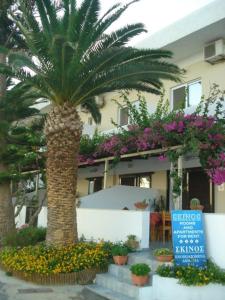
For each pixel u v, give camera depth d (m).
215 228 8.58
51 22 10.55
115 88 11.20
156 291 8.05
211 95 12.83
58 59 9.80
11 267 10.15
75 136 10.77
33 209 17.83
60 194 10.61
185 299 7.82
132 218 10.98
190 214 8.72
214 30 13.62
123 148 13.24
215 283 7.89
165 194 15.73
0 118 14.23
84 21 10.24
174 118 11.59
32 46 10.32
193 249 8.53
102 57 9.77
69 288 9.05
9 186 14.50
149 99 17.08
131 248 10.26
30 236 12.28
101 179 20.41
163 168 15.46
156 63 10.11
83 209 12.95
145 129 12.09
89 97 11.12
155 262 8.84
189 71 15.45
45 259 9.72
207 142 10.77
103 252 10.12
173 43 14.80
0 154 14.47
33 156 16.02
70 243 10.54
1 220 14.07
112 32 10.26
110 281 8.98
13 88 14.18
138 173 17.39
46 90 10.77
